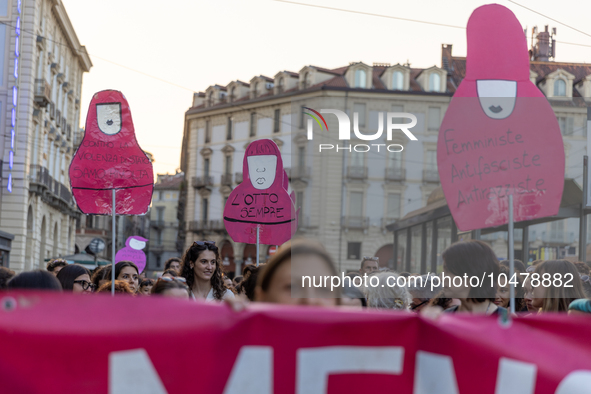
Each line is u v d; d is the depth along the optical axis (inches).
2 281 167.0
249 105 2171.5
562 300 143.8
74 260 913.5
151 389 87.4
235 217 256.2
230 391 88.3
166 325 88.1
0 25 1186.6
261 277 102.0
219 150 2258.9
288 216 251.8
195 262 223.3
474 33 133.0
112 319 87.9
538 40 1350.9
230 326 88.6
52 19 1401.3
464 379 91.0
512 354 91.0
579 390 89.6
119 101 261.9
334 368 90.0
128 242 468.4
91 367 87.0
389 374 90.5
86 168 257.9
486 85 130.1
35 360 86.4
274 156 255.0
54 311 87.4
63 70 1565.0
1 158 1173.1
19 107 1198.3
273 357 89.0
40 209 1341.0
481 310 128.3
